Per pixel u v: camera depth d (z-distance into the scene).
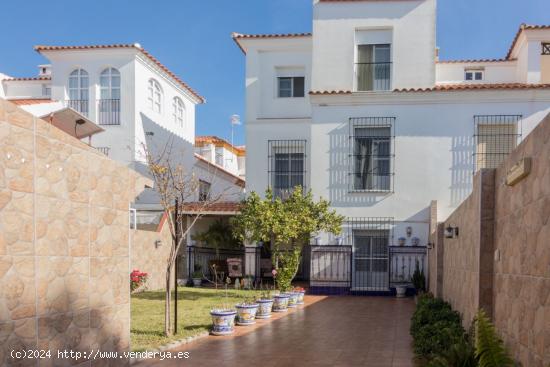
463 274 8.27
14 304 4.74
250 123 19.86
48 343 5.20
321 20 18.02
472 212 7.24
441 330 7.29
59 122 13.76
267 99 20.11
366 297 16.17
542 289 4.24
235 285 17.59
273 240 17.50
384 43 17.84
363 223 16.98
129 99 19.64
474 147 16.53
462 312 8.30
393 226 16.84
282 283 14.54
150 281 16.97
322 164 17.33
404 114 16.97
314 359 7.66
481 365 4.43
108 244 6.43
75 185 5.74
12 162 4.78
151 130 21.00
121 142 19.48
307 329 10.23
